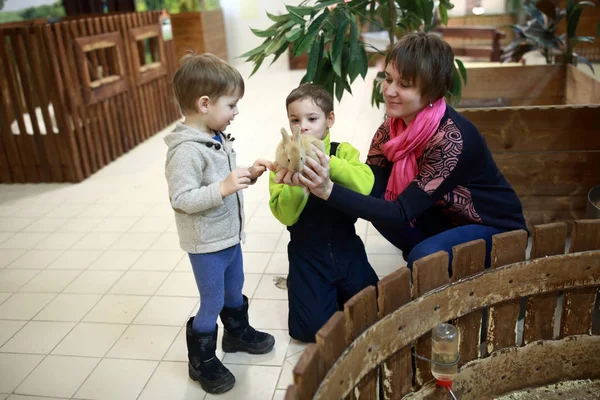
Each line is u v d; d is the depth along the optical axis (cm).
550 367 187
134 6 755
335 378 130
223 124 177
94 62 452
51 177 434
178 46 783
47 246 319
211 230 178
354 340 138
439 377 165
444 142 185
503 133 271
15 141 429
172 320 238
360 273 214
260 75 837
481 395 183
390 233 225
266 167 172
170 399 190
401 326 153
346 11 251
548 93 398
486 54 691
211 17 813
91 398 193
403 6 295
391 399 164
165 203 378
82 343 225
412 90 183
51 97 412
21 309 253
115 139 487
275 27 267
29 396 195
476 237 193
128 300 256
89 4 731
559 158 273
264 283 262
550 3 409
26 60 404
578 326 183
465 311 168
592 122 264
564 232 172
